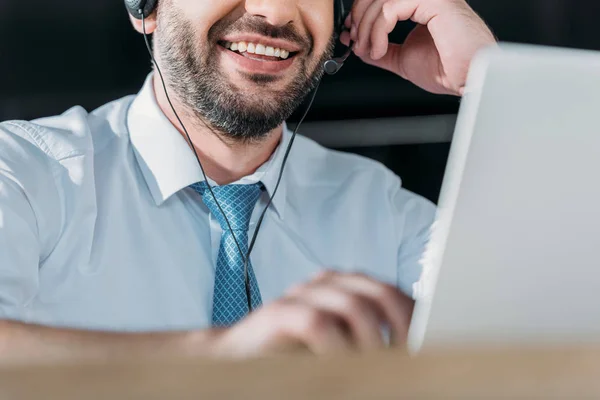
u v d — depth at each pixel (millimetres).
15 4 1755
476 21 1630
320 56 1522
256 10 1423
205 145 1496
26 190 1373
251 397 408
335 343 662
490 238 648
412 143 1858
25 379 434
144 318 1405
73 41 1793
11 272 1291
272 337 671
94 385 423
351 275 750
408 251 1707
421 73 1708
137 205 1467
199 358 460
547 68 619
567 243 653
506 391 424
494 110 628
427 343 682
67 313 1379
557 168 636
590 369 450
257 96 1451
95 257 1414
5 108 1786
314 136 1866
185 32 1453
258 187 1530
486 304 671
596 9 1988
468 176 640
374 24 1635
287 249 1568
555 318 686
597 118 625
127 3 1537
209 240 1470
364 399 410
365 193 1711
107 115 1587
